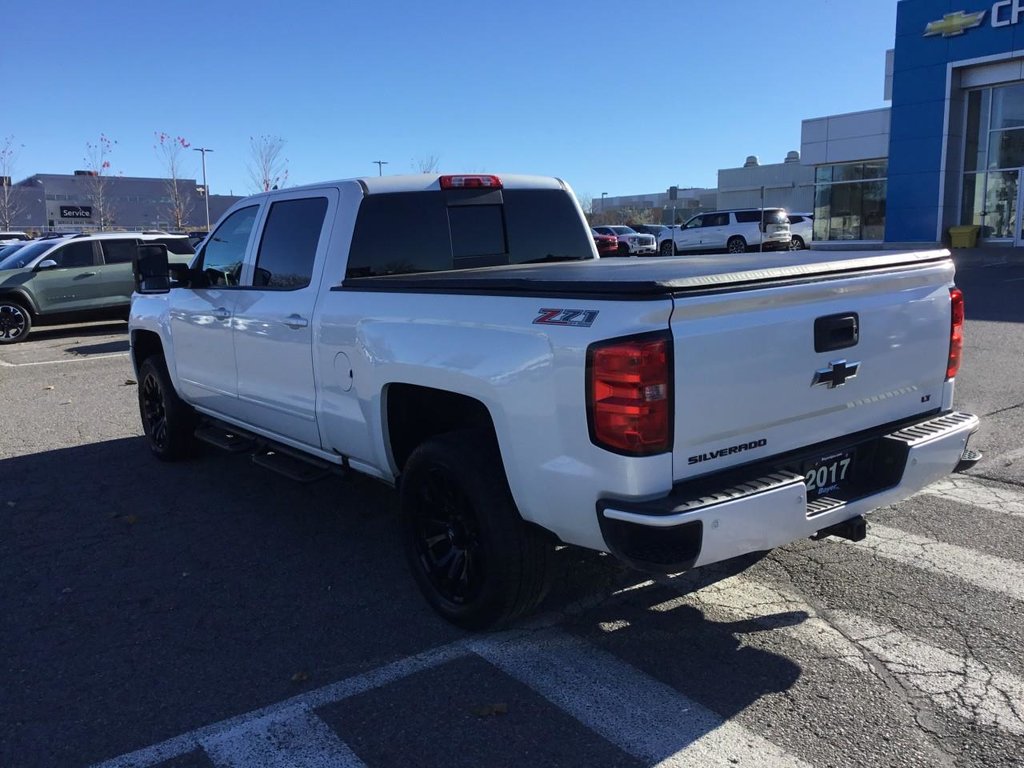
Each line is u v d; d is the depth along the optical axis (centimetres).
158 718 323
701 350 301
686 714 316
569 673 347
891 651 357
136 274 600
